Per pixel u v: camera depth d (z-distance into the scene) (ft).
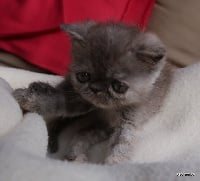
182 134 1.07
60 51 1.35
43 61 1.34
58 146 1.09
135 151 1.05
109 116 1.12
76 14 1.35
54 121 1.11
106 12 1.37
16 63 1.37
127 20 1.41
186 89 1.17
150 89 1.07
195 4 1.44
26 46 1.34
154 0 1.48
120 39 1.03
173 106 1.16
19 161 0.76
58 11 1.34
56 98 1.06
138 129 1.12
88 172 0.78
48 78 1.22
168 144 1.05
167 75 1.19
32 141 0.86
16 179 0.73
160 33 1.48
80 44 1.05
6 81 1.11
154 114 1.15
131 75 1.01
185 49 1.46
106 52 1.00
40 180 0.73
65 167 0.77
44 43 1.34
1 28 1.33
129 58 1.00
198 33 1.45
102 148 1.10
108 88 1.01
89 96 1.03
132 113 1.11
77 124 1.15
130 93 1.03
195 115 1.10
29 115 0.96
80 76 1.04
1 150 0.79
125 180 0.78
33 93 1.03
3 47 1.36
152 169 0.80
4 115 0.91
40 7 1.34
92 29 1.07
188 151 1.01
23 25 1.32
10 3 1.33
